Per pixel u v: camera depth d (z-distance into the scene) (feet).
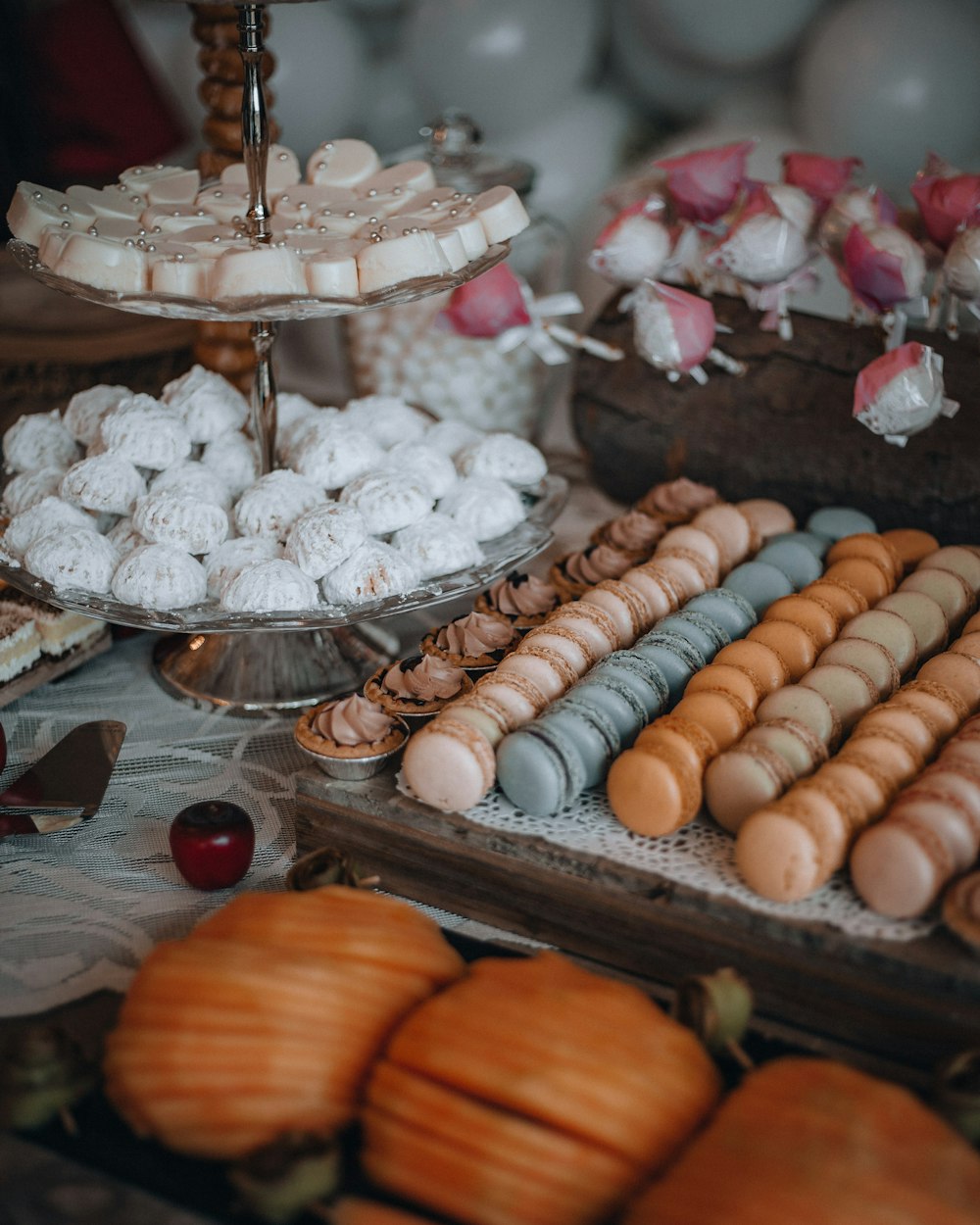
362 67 6.17
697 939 2.62
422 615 4.31
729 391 4.39
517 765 2.76
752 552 3.89
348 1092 2.17
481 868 2.83
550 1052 2.07
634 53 5.98
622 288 4.59
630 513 4.10
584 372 4.68
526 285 4.50
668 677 3.12
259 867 3.13
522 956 2.60
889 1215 1.82
